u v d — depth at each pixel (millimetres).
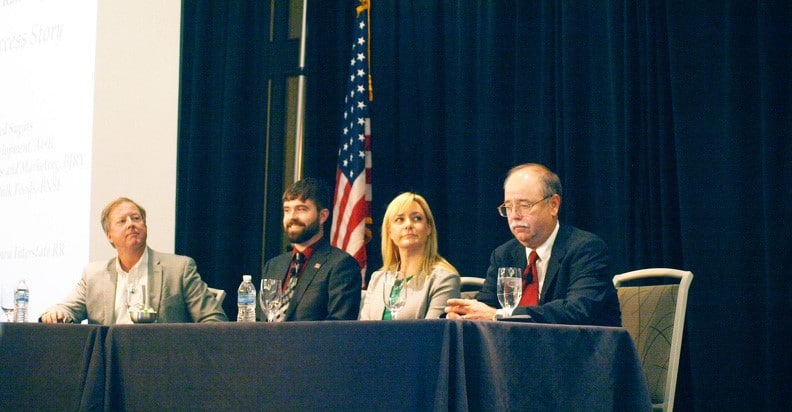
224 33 5875
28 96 5852
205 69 5891
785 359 3807
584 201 4520
